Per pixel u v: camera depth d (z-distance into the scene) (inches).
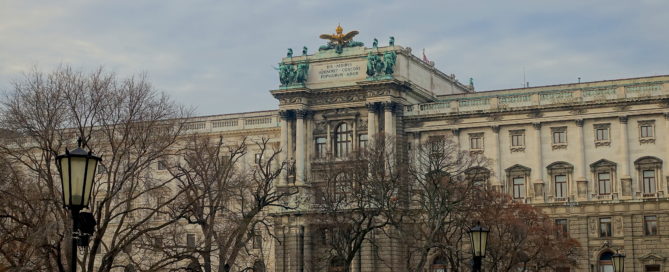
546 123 6003.9
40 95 3137.3
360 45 6476.4
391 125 6210.6
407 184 5142.7
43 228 2674.7
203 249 3499.0
